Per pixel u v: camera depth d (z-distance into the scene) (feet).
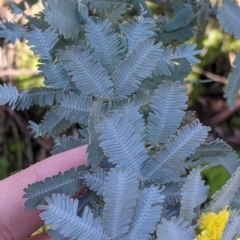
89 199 0.33
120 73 0.34
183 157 0.30
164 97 0.31
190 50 0.38
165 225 0.23
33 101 0.37
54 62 0.37
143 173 0.30
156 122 0.31
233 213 0.26
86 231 0.26
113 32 0.36
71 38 0.38
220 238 0.25
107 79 0.34
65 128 0.38
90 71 0.34
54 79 0.37
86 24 0.37
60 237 0.29
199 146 0.32
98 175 0.31
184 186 0.27
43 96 0.37
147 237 0.27
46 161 0.40
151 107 0.31
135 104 0.34
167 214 0.29
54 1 0.36
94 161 0.30
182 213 0.27
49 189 0.31
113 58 0.36
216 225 0.27
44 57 0.37
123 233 0.26
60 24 0.37
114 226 0.26
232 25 0.39
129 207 0.26
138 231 0.27
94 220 0.27
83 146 0.38
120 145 0.29
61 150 0.39
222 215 0.28
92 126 0.29
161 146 0.31
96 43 0.36
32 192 0.31
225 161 0.35
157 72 0.38
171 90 0.31
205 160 0.35
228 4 0.39
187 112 0.37
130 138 0.29
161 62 0.38
